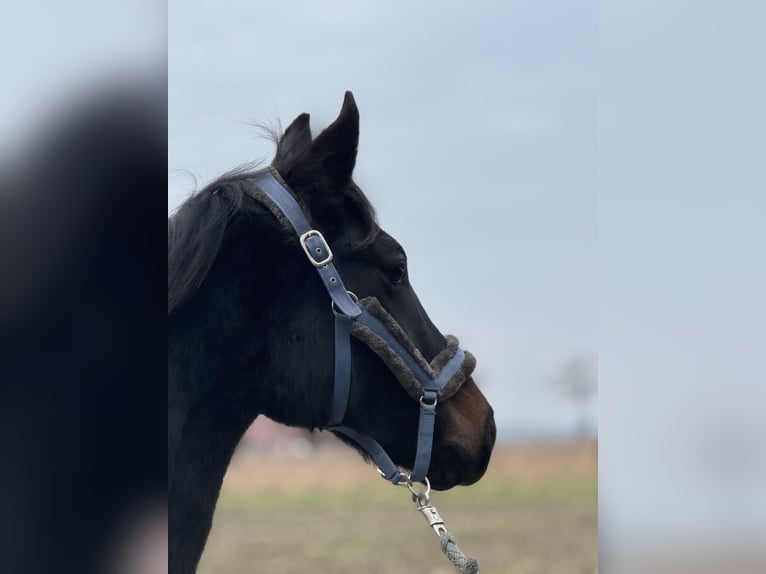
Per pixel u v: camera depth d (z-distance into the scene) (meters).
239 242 2.61
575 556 10.41
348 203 2.74
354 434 2.85
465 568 2.61
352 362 2.70
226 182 2.64
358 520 15.67
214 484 2.62
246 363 2.61
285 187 2.67
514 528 13.48
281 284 2.63
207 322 2.57
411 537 12.87
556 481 24.28
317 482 27.16
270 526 14.77
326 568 9.83
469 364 2.91
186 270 2.47
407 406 2.77
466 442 2.88
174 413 2.52
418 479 2.83
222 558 10.75
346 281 2.70
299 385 2.65
